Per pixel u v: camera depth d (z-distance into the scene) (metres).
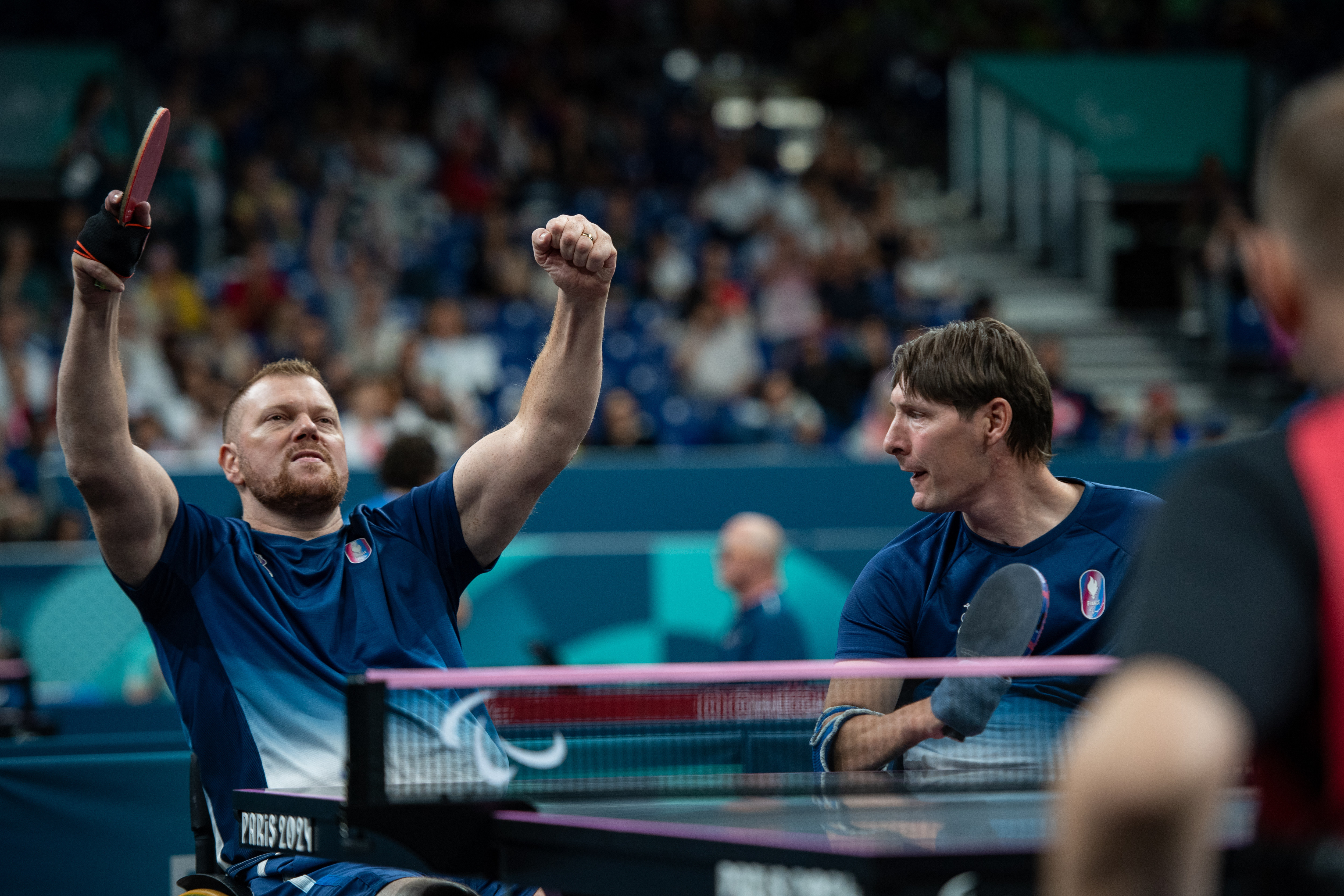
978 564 4.73
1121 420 22.03
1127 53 30.06
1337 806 1.62
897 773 3.60
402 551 5.33
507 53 30.20
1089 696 3.39
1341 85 1.66
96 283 4.51
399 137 25.77
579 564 12.76
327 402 5.56
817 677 3.24
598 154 27.97
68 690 11.82
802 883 2.37
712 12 33.91
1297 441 1.69
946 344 4.67
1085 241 25.95
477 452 5.39
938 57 31.19
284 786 4.89
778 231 24.41
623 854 2.81
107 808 6.40
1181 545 1.63
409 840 3.10
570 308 5.16
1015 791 3.26
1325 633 1.59
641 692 3.33
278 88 27.20
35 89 24.42
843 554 13.58
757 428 18.88
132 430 15.84
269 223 23.08
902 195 29.02
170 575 5.02
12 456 15.73
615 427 18.20
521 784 3.24
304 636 5.08
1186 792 1.32
